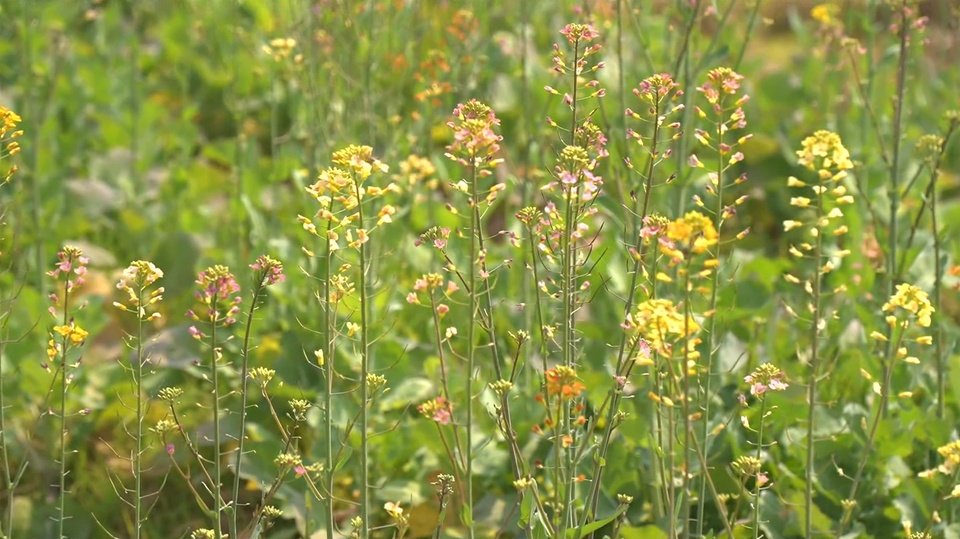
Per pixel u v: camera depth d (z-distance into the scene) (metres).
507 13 6.16
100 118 6.36
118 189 6.10
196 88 7.32
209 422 4.15
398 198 4.82
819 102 6.31
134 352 4.51
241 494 4.18
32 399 4.31
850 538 3.44
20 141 5.24
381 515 3.93
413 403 4.11
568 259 2.68
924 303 2.71
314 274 4.37
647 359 2.43
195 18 7.02
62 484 3.13
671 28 4.34
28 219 5.32
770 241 6.14
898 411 3.92
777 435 3.83
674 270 3.92
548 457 3.47
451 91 4.75
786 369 4.22
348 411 3.97
